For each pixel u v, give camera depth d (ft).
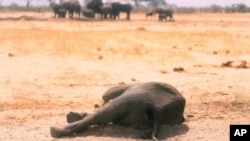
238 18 262.47
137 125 39.40
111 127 39.75
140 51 92.84
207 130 40.09
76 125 39.14
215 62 82.02
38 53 86.89
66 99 53.26
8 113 46.47
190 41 112.47
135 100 38.81
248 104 50.19
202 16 304.30
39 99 53.11
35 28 148.66
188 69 74.02
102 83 62.49
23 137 38.52
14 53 86.69
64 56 84.07
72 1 248.52
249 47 102.78
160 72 70.79
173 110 40.32
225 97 53.83
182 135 38.73
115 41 108.58
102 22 208.33
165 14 232.94
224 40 114.93
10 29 140.87
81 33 127.75
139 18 272.51
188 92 56.70
